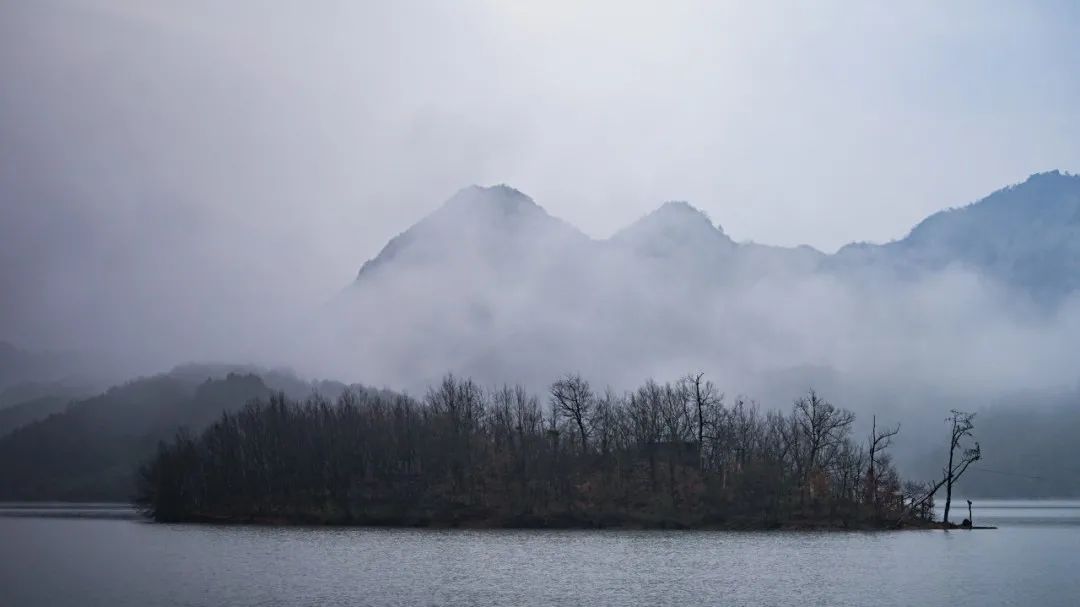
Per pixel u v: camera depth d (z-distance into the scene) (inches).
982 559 5738.2
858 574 5054.1
